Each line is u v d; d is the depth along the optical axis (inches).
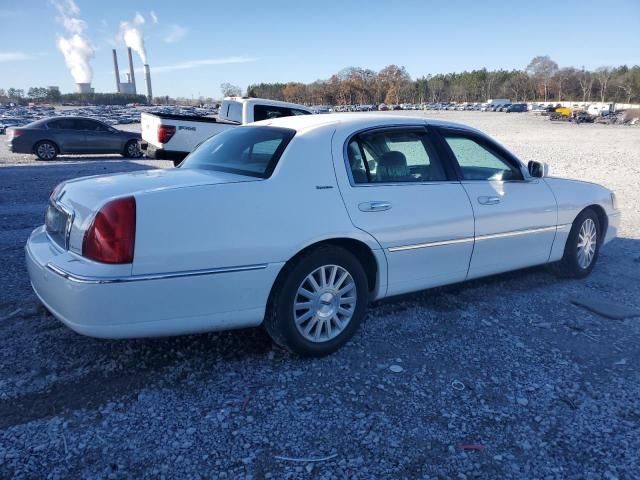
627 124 2263.8
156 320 117.2
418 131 162.7
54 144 677.9
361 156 148.2
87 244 114.9
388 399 120.0
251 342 147.2
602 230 215.2
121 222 112.7
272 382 126.6
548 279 205.8
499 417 113.9
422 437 106.8
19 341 144.3
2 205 347.6
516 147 964.6
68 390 121.3
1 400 116.5
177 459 99.2
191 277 118.0
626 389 125.5
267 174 133.6
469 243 165.3
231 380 127.2
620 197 409.7
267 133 151.3
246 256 123.6
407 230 149.6
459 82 6018.7
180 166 162.4
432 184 158.7
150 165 609.0
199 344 145.1
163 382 125.6
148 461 98.5
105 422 109.7
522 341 150.2
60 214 133.2
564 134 1445.6
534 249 187.0
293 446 103.5
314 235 132.0
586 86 5009.8
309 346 136.0
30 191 409.7
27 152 668.1
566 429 110.2
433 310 171.5
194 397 119.6
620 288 196.9
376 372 131.9
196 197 120.3
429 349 144.5
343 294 141.7
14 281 191.0
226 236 121.3
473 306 175.6
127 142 721.6
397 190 149.7
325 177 138.0
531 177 187.6
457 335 153.3
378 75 5536.4
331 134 144.3
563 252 199.3
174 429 107.9
